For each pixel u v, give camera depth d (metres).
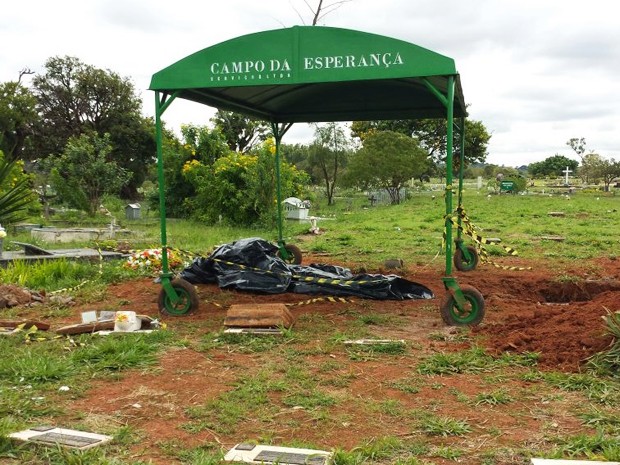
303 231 18.78
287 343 6.25
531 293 9.13
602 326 5.73
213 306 7.95
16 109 43.50
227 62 7.13
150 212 31.86
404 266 11.34
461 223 7.56
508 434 4.07
